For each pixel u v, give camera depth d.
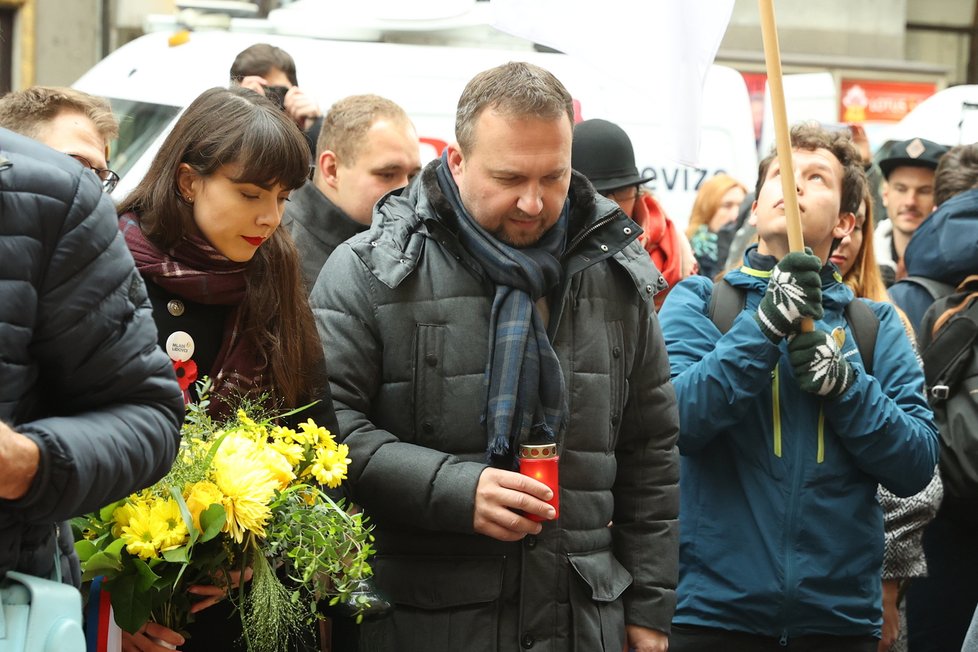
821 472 4.59
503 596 3.94
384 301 3.94
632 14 4.58
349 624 3.71
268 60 7.07
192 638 3.53
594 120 6.02
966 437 5.54
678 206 9.23
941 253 6.14
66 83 14.34
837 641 4.63
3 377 2.62
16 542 2.68
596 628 4.02
